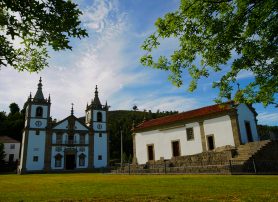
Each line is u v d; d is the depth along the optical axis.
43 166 48.03
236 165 18.55
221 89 8.84
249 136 28.78
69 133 52.19
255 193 7.54
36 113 50.31
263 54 7.51
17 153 71.31
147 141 37.31
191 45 8.12
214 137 29.16
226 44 7.68
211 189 8.90
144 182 13.47
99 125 56.16
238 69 8.27
